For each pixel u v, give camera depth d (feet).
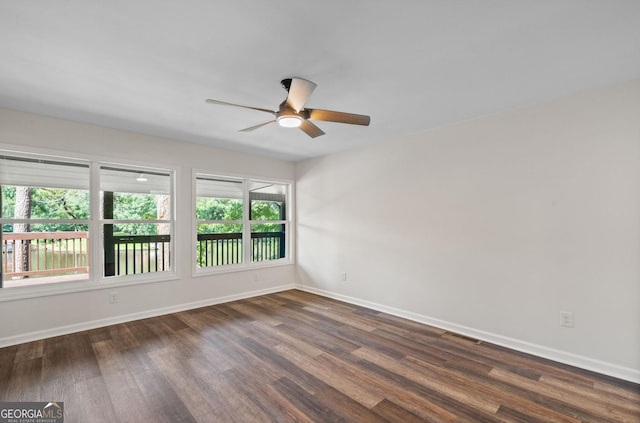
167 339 10.34
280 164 17.46
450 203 11.32
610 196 8.14
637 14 5.31
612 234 8.11
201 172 14.25
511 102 9.35
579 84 8.13
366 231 14.25
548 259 9.12
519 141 9.68
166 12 5.25
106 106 9.57
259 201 16.94
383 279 13.51
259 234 16.97
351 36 6.01
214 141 13.69
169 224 13.57
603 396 7.11
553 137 9.02
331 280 15.90
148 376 7.92
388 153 13.39
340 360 8.87
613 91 8.09
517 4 5.08
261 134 12.61
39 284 10.48
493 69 7.32
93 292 11.38
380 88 8.34
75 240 11.30
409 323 12.06
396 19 5.48
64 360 8.76
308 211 17.26
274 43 6.23
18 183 10.25
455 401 6.93
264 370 8.27
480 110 10.00
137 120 10.88
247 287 15.93
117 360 8.79
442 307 11.53
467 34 5.95
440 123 11.30
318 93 8.64
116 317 11.85
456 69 7.32
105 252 11.98
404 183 12.78
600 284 8.27
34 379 7.74
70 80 7.82
